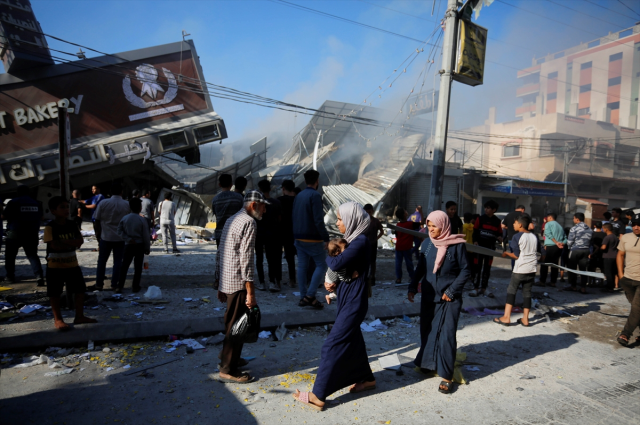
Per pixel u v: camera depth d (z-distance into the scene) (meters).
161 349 4.23
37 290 6.04
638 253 5.41
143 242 6.11
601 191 37.19
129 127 17.81
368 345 4.78
